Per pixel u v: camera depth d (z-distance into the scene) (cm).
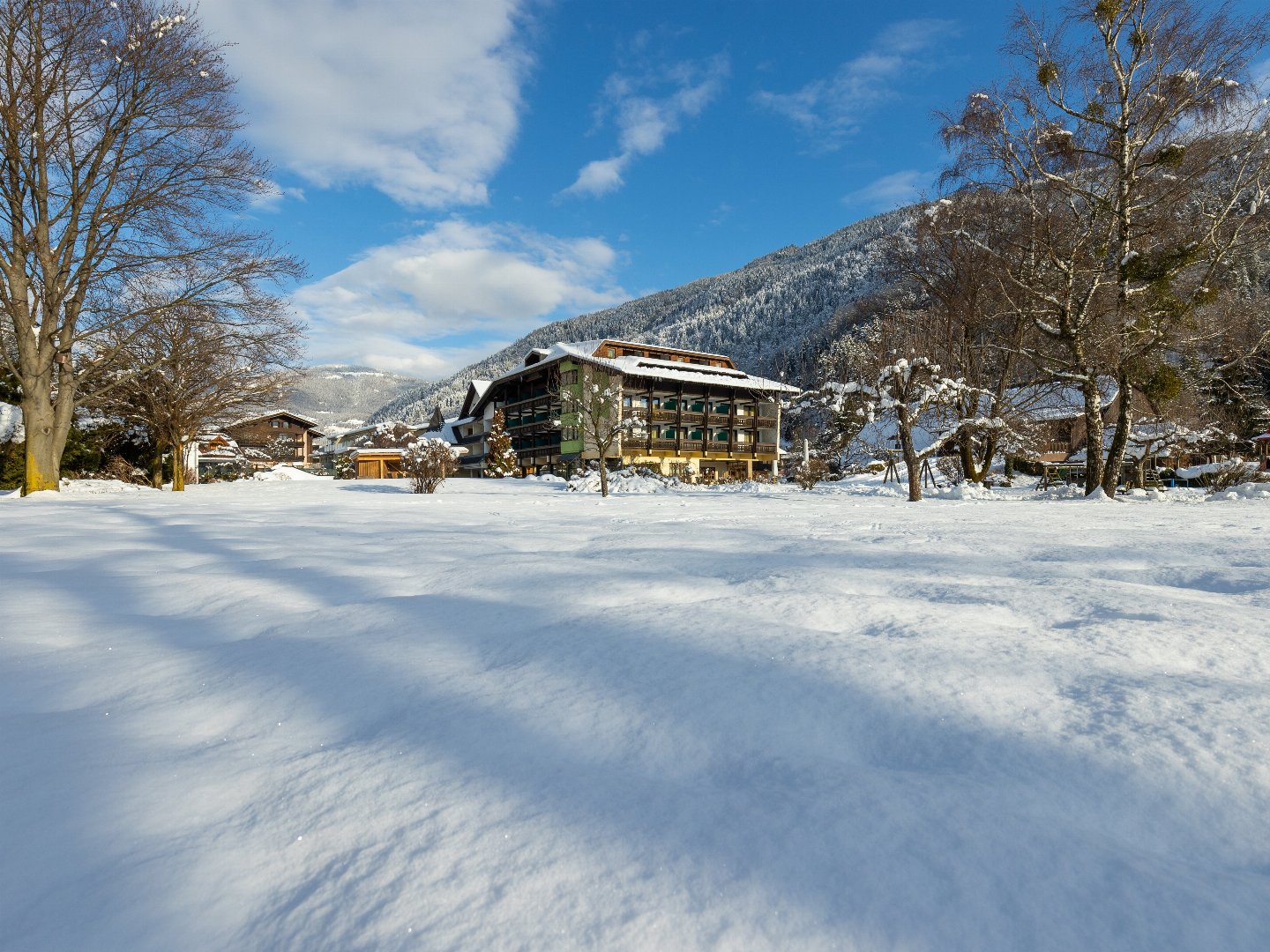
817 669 199
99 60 1447
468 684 197
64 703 195
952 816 115
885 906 93
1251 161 1480
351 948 88
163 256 1564
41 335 1488
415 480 2338
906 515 988
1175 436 2141
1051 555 477
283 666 222
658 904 94
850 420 1603
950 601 300
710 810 119
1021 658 208
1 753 156
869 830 111
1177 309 1462
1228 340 1725
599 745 152
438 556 505
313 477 4516
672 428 4341
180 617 312
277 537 666
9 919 96
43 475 1497
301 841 115
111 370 1861
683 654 217
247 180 1627
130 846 115
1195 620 254
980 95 1645
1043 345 2100
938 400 1532
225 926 94
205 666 228
